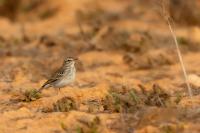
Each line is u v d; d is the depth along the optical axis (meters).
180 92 15.80
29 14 32.62
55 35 25.84
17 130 12.84
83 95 15.60
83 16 29.98
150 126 12.31
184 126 12.16
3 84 17.61
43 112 14.23
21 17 32.34
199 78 17.38
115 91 15.88
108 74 19.33
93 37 24.84
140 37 23.48
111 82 17.88
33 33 27.41
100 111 14.00
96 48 23.31
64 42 24.27
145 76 19.08
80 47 23.62
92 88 16.23
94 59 22.00
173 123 12.41
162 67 20.52
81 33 25.09
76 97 15.44
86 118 13.00
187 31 26.45
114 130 12.38
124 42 23.17
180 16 28.30
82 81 18.14
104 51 23.11
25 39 25.41
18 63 21.09
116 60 21.66
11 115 13.90
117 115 13.34
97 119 12.69
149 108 13.41
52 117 13.45
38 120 13.41
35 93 15.63
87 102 14.95
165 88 16.59
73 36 25.56
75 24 29.45
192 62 21.22
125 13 29.81
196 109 13.09
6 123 13.34
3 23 30.72
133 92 14.73
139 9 30.55
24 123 13.23
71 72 16.12
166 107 13.48
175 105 13.77
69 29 27.84
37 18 31.94
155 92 15.37
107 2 32.91
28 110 14.23
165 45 23.77
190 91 14.65
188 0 28.47
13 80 18.30
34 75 19.09
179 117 12.70
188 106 13.70
